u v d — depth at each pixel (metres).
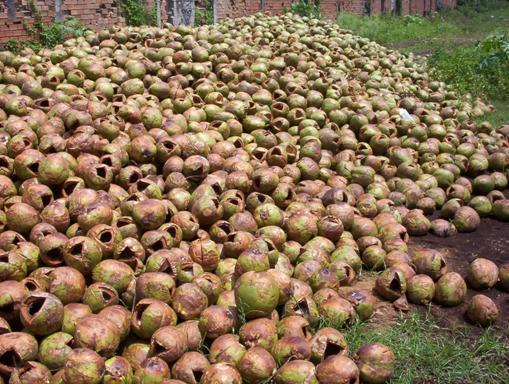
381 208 7.62
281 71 10.98
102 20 17.30
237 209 6.48
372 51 15.20
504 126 11.52
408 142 9.53
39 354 4.59
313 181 7.79
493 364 5.14
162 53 10.48
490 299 5.78
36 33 15.66
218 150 7.62
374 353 4.81
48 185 6.25
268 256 5.70
